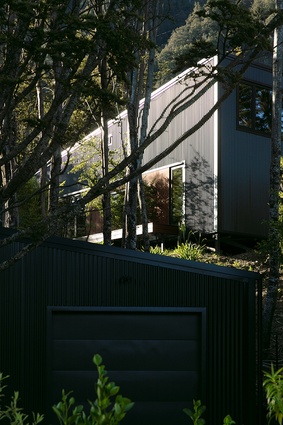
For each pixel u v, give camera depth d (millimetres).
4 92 7988
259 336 9883
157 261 9844
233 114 20781
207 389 9789
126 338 9805
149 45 7773
